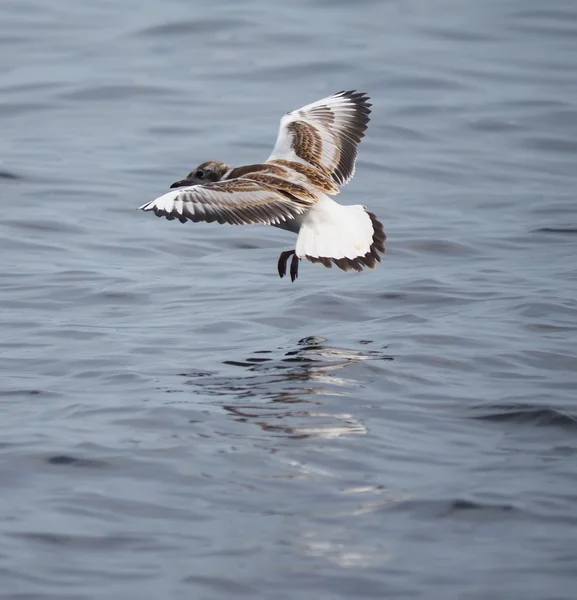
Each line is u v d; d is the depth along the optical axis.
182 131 25.67
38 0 36.56
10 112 26.80
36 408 11.26
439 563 8.20
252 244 18.64
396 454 10.03
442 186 22.69
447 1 36.78
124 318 14.69
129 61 30.67
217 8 35.53
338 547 8.42
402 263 17.53
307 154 13.20
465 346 13.05
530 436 10.48
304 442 10.29
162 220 19.88
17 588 7.90
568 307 14.66
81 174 22.50
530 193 22.11
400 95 28.42
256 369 12.34
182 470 9.70
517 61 31.25
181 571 8.11
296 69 30.17
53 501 9.16
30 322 14.46
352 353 12.84
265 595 7.83
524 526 8.71
